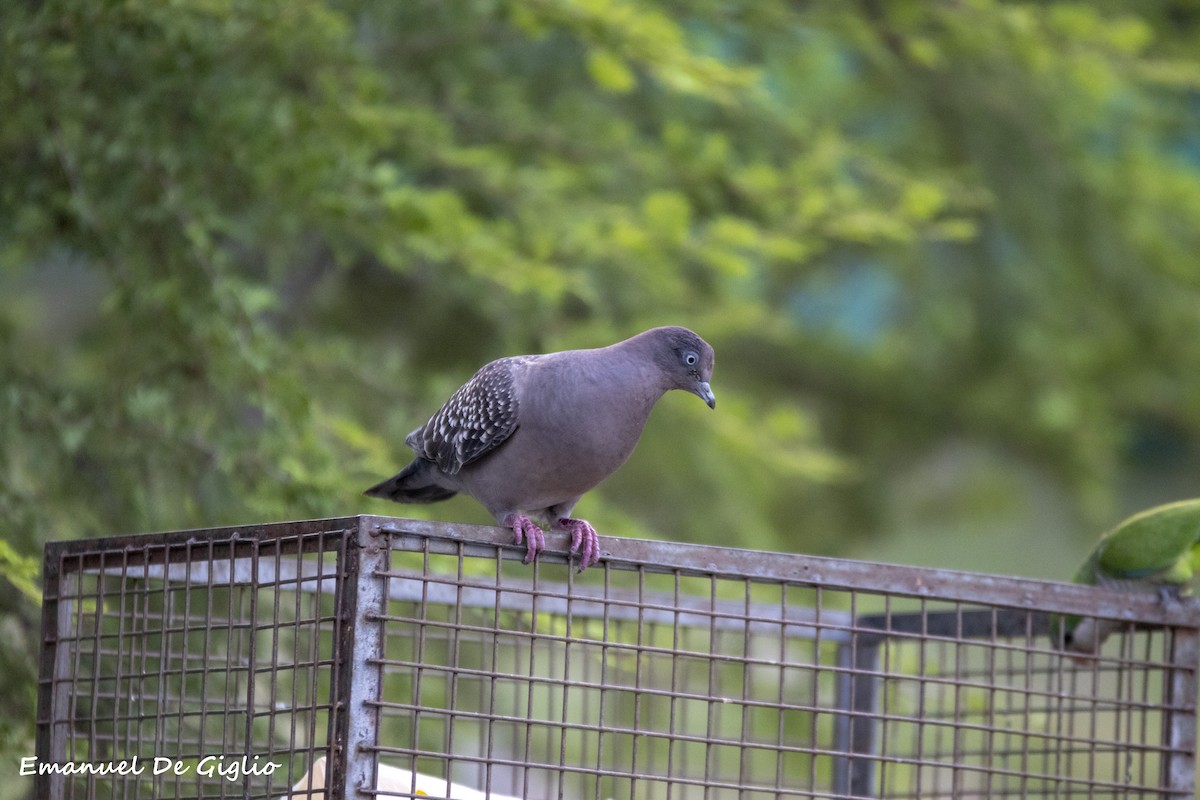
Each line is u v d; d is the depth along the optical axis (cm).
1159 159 2039
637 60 1226
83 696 889
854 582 755
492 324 1695
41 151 1152
